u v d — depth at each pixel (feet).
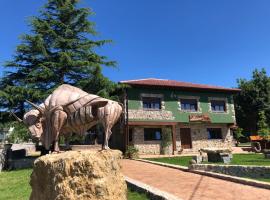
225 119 102.01
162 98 94.27
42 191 19.25
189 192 31.30
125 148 87.20
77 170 17.83
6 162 60.39
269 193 29.12
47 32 72.02
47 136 21.70
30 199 20.34
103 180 18.04
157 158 75.72
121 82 86.58
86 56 75.56
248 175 38.75
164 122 91.81
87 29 78.33
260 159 60.95
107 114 20.65
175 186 34.94
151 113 91.56
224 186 33.68
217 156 58.59
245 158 64.59
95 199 17.62
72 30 76.74
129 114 88.48
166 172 47.57
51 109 21.35
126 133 87.10
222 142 101.35
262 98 148.15
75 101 21.30
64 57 68.64
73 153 18.62
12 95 66.69
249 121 152.56
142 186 32.55
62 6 77.30
